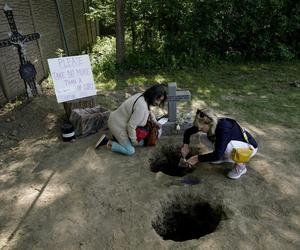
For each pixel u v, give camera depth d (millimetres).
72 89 4723
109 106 5625
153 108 5484
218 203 3178
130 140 4039
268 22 8336
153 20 8125
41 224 2979
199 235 3258
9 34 4957
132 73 7598
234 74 7445
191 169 3805
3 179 3660
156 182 3506
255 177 3543
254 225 2859
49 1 7938
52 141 4473
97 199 3264
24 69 5355
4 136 4605
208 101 5789
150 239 2748
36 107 5406
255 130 4617
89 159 3980
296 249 2613
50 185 3521
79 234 2840
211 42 8672
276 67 7941
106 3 8898
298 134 4473
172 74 7516
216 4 7812
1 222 3023
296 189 3342
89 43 11531
